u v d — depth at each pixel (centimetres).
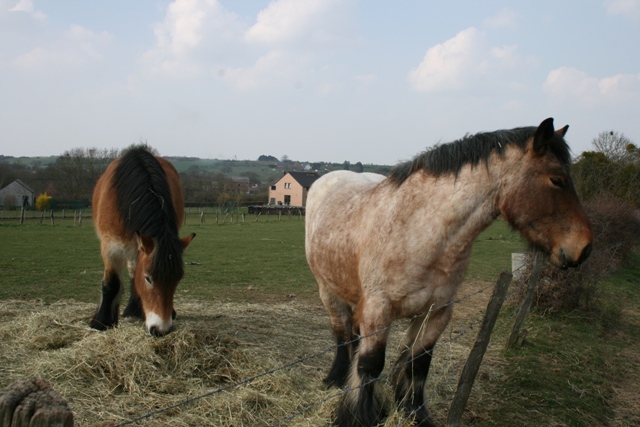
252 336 589
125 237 524
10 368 436
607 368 571
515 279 856
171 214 502
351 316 445
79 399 380
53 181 4447
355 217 376
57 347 488
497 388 479
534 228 313
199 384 423
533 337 649
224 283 984
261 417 375
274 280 1042
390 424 348
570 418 427
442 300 332
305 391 429
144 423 353
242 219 3606
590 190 1841
